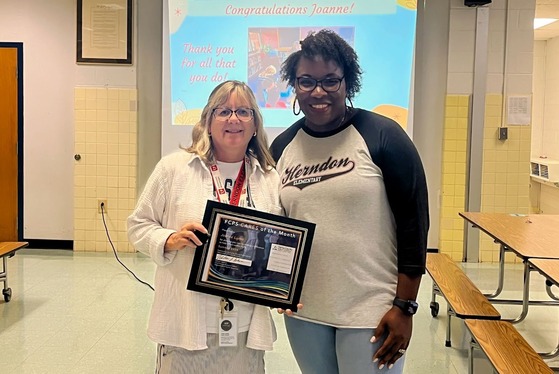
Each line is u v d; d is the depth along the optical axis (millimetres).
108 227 6070
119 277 5113
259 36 5660
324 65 1853
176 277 1816
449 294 3367
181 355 1828
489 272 5488
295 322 2027
